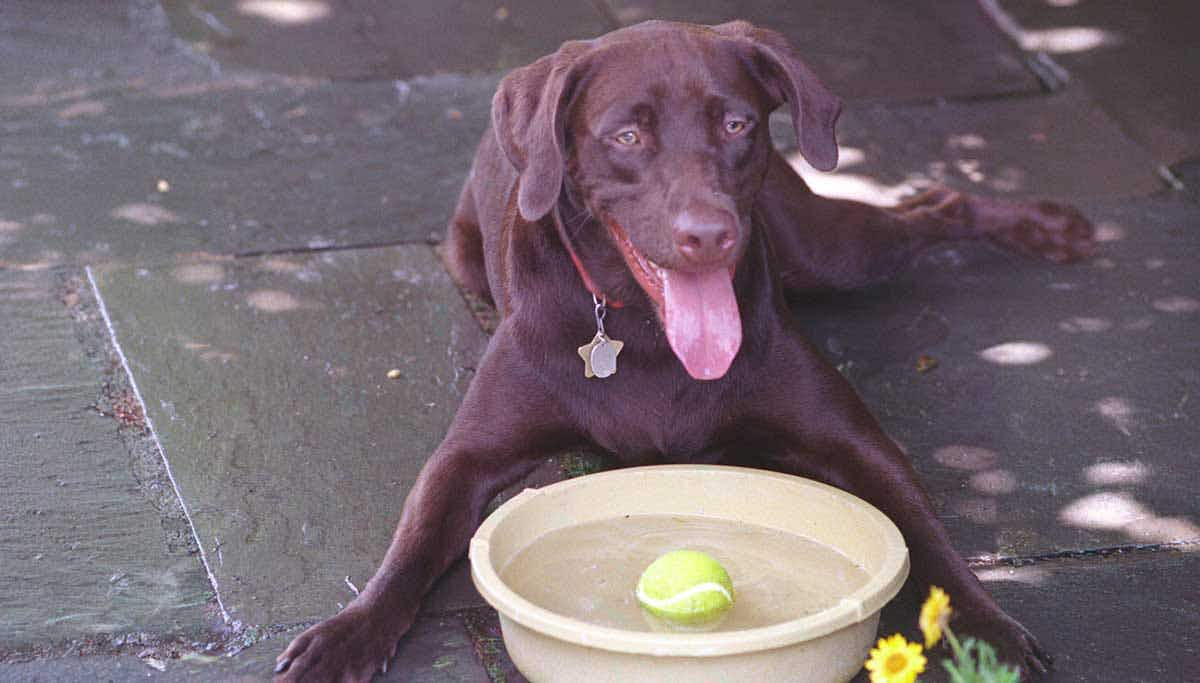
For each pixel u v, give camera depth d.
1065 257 2.69
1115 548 2.12
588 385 2.11
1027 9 3.76
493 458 2.11
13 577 2.04
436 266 2.67
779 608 1.91
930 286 2.63
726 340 1.97
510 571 1.94
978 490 2.21
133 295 2.56
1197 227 2.79
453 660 1.95
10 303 2.53
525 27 3.68
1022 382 2.41
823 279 2.52
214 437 2.27
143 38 3.56
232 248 2.70
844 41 3.60
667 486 2.03
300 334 2.49
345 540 2.12
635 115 1.96
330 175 2.93
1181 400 2.37
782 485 2.01
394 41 3.58
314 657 1.89
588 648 1.78
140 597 2.03
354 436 2.29
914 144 3.07
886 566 1.85
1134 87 3.32
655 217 1.94
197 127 3.08
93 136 3.01
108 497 2.17
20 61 3.38
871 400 2.38
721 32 2.06
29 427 2.28
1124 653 1.96
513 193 2.27
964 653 1.68
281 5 3.78
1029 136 3.13
